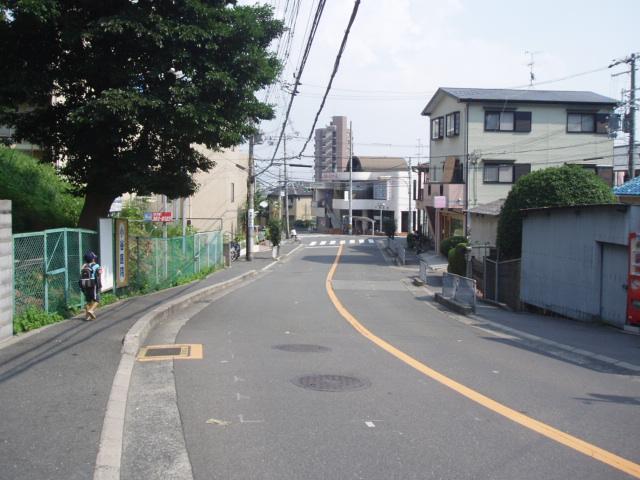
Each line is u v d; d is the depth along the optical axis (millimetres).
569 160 38844
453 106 40844
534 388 7926
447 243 38656
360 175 84438
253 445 5355
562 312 16766
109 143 13898
